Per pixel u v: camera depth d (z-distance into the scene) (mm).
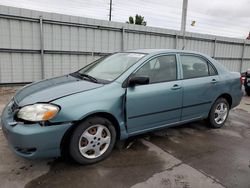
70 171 2883
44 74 7945
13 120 2758
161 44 10406
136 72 3400
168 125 3828
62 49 8125
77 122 2854
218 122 4648
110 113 3064
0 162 3031
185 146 3732
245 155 3496
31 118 2645
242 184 2729
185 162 3205
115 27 8992
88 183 2652
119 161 3164
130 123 3316
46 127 2654
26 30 7395
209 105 4367
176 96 3748
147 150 3523
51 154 2768
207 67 4363
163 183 2691
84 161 2988
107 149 3184
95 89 3047
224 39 12781
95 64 4164
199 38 11648
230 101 4777
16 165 2977
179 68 3904
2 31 7039
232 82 4664
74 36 8266
